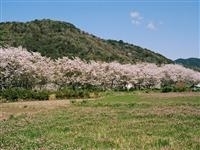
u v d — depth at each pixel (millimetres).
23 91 93500
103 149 21312
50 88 123625
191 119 37438
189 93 114812
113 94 114688
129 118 39344
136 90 150625
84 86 144375
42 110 57875
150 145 22609
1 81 109375
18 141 24422
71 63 142625
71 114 46438
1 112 57125
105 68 157500
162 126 31797
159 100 76375
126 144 22906
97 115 43562
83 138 25734
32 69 116562
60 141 24375
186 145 22312
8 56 110188
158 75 182750
